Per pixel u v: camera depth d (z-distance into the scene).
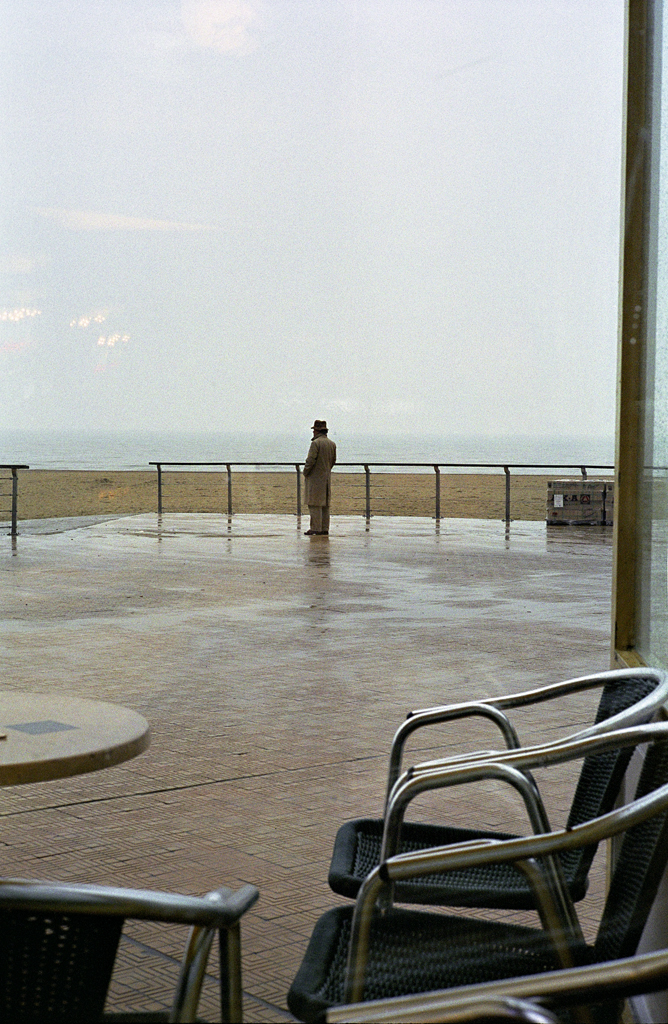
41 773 1.72
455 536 12.51
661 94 2.29
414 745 4.05
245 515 14.41
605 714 2.16
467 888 1.86
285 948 2.35
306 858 2.94
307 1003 1.59
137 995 2.10
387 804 2.22
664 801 1.50
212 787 3.58
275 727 4.39
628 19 2.43
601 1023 1.44
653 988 1.06
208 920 1.38
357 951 1.61
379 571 9.70
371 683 5.26
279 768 3.80
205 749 4.05
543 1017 1.01
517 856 1.56
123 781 3.65
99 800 3.44
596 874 2.10
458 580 9.11
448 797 3.06
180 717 4.57
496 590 8.55
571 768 3.18
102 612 7.43
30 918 1.29
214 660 5.80
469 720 4.34
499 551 11.12
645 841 1.57
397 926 1.74
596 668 5.62
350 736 4.24
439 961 1.65
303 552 11.16
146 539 12.26
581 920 1.86
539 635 6.61
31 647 6.17
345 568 9.93
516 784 1.90
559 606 7.76
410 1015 1.10
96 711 2.06
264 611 7.50
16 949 1.29
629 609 2.60
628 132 2.45
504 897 1.85
